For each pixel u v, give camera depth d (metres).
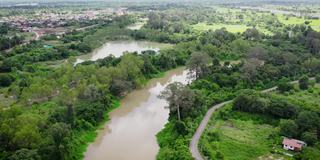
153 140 139.50
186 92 148.00
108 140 140.38
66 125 129.12
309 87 188.12
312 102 165.12
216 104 164.25
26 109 160.88
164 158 119.62
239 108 156.25
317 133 129.12
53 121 136.88
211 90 178.25
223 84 185.88
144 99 187.75
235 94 171.38
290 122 132.00
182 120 143.50
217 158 115.62
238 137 132.88
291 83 192.75
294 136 129.12
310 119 130.75
